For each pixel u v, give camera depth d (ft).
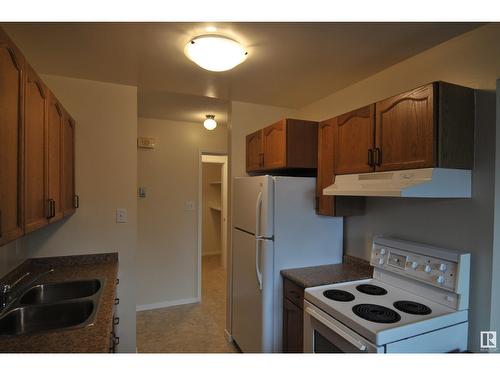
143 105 10.73
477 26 5.00
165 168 12.72
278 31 5.20
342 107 8.33
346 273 7.17
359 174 6.30
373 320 4.74
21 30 5.17
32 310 4.94
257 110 10.00
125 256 8.09
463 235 5.22
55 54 6.15
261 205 7.54
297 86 8.09
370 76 7.35
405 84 6.40
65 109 6.82
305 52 6.02
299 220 7.66
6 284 5.49
